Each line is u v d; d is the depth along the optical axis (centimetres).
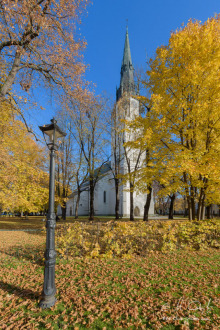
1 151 807
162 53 909
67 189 2406
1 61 666
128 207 3272
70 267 554
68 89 716
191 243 765
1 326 300
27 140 1325
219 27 823
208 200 998
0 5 465
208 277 482
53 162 371
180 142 970
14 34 538
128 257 627
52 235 362
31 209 1531
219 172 738
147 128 970
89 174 2317
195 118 831
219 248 763
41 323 309
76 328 292
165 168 874
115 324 302
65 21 642
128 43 3522
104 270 529
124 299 374
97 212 4053
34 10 530
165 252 691
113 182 3844
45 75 707
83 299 379
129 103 2108
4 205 985
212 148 870
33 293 407
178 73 878
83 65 723
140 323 304
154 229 707
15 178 885
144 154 2316
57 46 633
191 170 736
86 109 827
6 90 598
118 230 664
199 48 811
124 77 3322
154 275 492
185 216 3406
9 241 973
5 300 381
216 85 763
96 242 661
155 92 1002
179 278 474
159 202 4178
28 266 586
